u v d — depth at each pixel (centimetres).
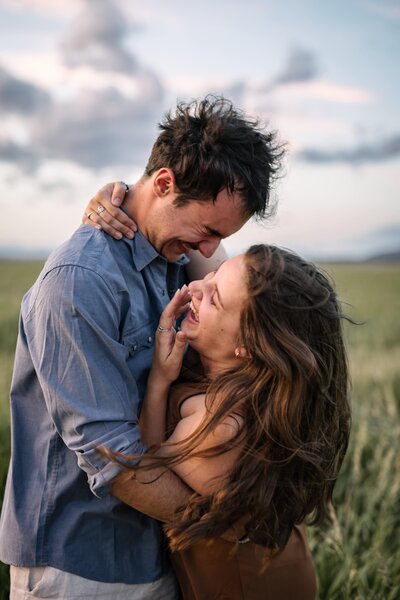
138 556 173
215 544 173
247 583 177
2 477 312
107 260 162
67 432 157
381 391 537
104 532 169
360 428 387
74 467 167
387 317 1145
